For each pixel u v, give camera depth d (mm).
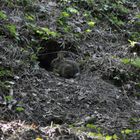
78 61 9820
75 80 8977
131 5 13562
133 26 12242
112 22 11945
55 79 8773
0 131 6434
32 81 8391
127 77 9414
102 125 7227
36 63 9023
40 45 9812
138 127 7289
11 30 9469
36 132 6543
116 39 11312
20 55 8969
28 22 10312
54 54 9828
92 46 10516
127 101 8516
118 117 7719
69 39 10219
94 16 12086
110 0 13141
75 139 6457
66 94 8250
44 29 10016
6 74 8180
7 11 10445
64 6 11766
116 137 6637
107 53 10336
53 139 6379
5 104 7324
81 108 7891
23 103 7566
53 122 7207
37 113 7406
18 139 6258
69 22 10969
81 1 12250
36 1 11430
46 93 8125
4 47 8969
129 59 10117
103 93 8578
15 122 6867
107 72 9438
